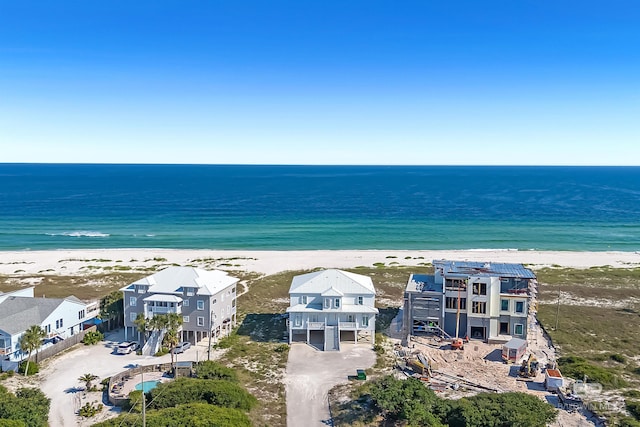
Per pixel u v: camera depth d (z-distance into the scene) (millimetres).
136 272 108688
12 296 71500
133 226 177875
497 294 68000
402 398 46938
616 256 130625
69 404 51312
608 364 62594
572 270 113750
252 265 116562
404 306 70688
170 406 48344
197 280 68750
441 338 68875
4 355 59312
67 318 69062
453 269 72062
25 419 43312
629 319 80312
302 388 55062
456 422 45156
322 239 155250
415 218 199875
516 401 48188
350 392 53594
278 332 73500
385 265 117750
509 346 62156
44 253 129500
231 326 75062
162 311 67188
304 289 69812
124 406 50656
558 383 53562
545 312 82938
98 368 60531
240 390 51281
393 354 64750
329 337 66625
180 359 63188
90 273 108375
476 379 57031
